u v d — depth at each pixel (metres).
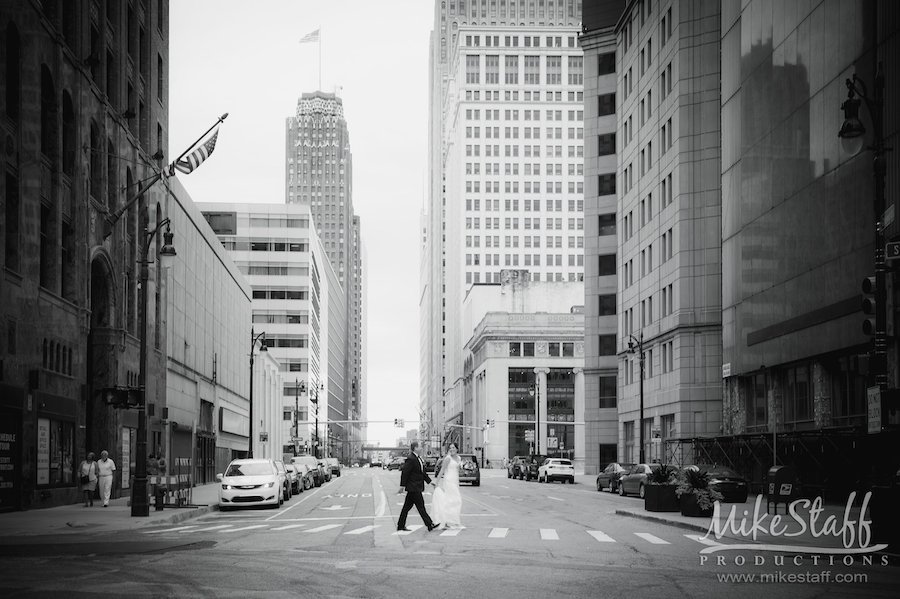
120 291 42.28
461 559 16.00
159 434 48.66
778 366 43.81
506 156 187.75
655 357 65.38
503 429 140.88
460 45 189.88
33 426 31.56
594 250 83.31
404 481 22.25
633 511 29.67
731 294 50.47
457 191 196.38
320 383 173.00
